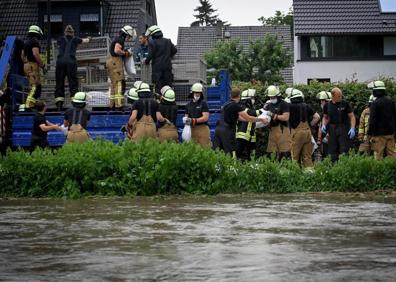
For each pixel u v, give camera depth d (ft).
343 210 38.04
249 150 64.03
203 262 23.57
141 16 192.44
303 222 33.14
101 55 72.84
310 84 93.97
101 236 29.37
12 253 25.67
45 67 73.61
